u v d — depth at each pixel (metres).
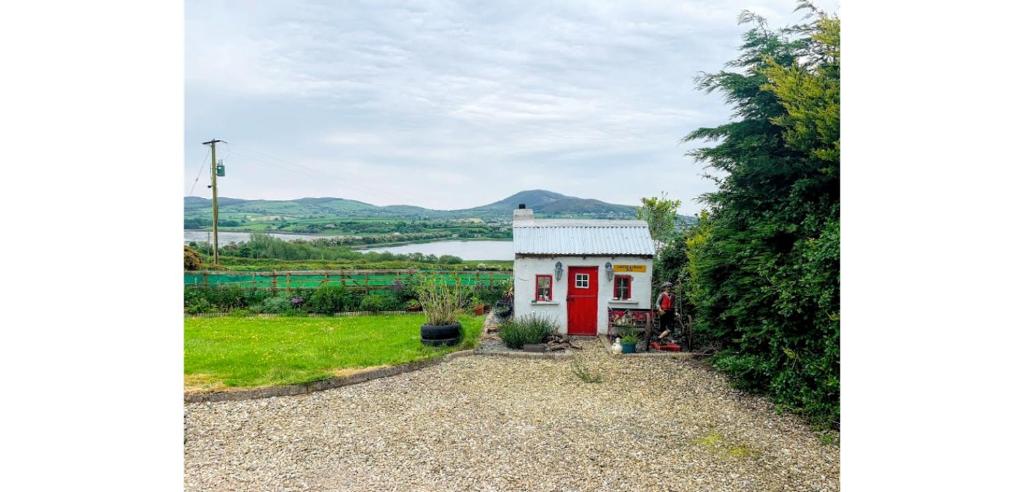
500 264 23.69
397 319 16.31
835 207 7.66
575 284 13.87
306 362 10.18
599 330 13.80
